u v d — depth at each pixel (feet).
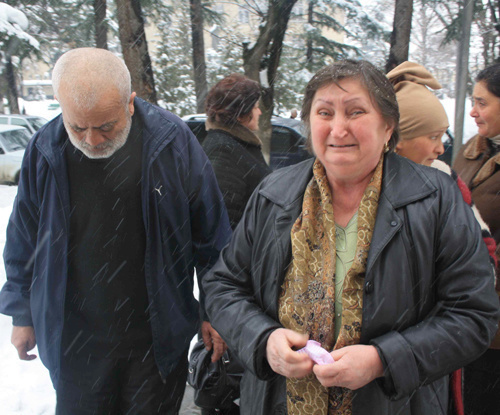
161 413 6.63
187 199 6.23
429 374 4.02
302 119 4.84
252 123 8.58
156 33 60.80
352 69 4.29
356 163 4.33
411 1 24.90
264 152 25.86
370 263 4.18
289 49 45.16
